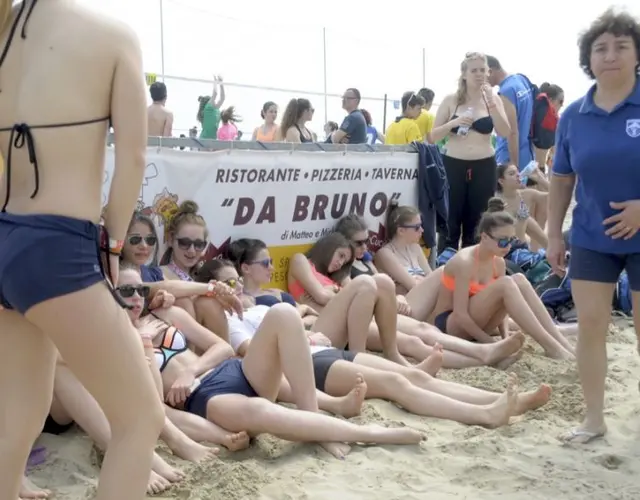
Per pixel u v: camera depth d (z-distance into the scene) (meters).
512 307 5.79
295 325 4.11
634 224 3.87
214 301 4.96
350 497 3.42
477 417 4.36
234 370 4.26
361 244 6.68
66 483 3.53
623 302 7.23
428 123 10.98
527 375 5.28
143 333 4.29
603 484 3.63
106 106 2.45
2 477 2.50
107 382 2.42
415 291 6.42
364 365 4.69
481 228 5.97
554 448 4.05
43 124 2.36
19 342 2.50
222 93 13.74
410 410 4.51
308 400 4.09
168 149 5.71
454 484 3.62
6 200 2.43
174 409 4.14
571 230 4.16
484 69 7.77
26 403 2.52
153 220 5.65
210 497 3.37
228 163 6.06
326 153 6.73
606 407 4.63
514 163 8.80
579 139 4.01
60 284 2.31
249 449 3.95
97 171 2.46
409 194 7.51
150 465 2.48
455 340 5.68
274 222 6.43
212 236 6.04
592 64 3.89
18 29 2.46
